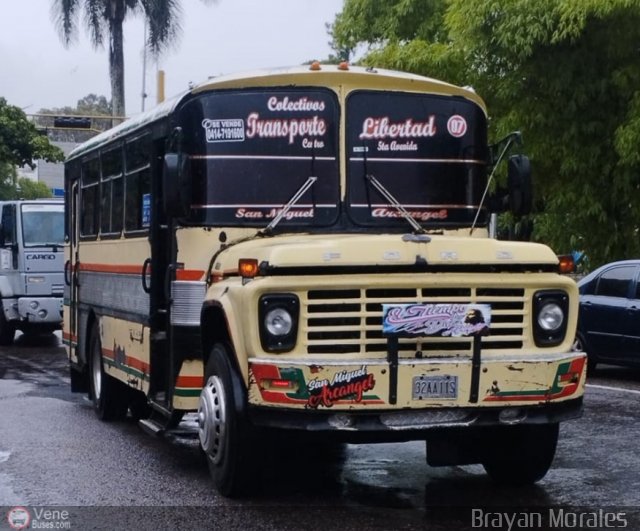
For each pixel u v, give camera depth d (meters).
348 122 8.04
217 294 7.33
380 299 6.64
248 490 7.31
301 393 6.48
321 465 8.65
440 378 6.59
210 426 7.38
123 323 10.05
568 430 10.12
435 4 22.22
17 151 34.78
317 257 6.62
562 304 6.98
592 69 16.66
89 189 11.88
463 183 8.30
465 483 7.95
